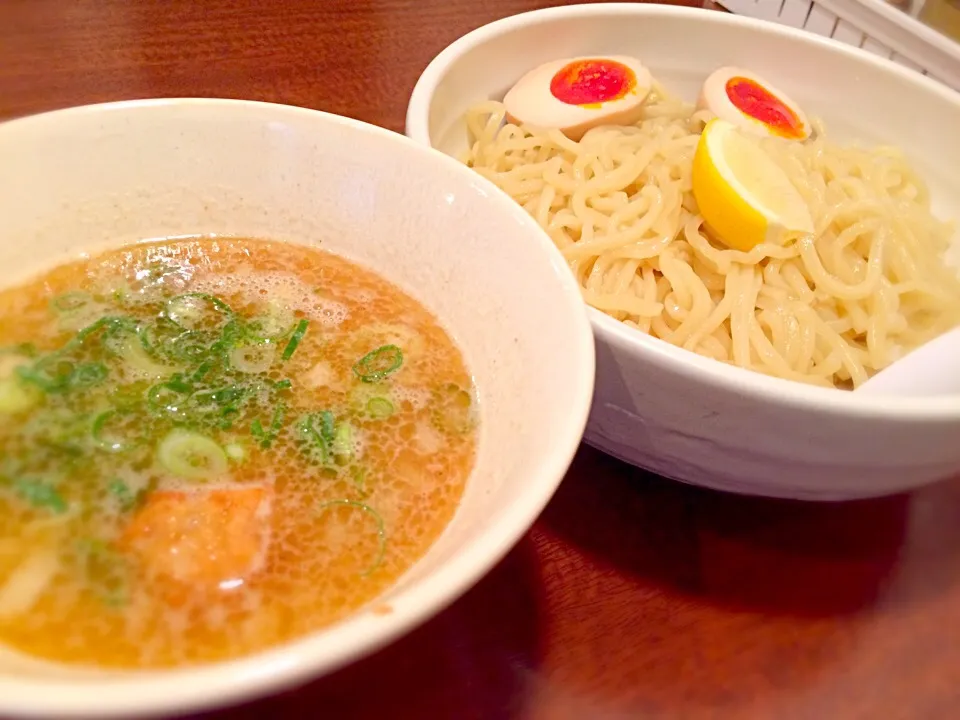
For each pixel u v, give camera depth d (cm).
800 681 16
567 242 24
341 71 30
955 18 33
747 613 17
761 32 30
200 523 14
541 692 15
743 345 22
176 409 16
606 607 16
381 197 18
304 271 19
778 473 17
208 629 13
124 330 17
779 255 23
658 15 29
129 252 18
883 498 19
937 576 17
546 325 15
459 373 17
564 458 12
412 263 18
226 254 19
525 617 16
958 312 24
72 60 29
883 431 15
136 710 8
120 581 13
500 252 16
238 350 17
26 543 13
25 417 15
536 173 26
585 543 17
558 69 28
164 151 17
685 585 17
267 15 33
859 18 35
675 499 19
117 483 14
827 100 30
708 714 15
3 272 17
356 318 18
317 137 18
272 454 15
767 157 25
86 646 12
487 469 15
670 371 16
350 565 14
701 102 29
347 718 14
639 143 27
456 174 17
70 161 17
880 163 28
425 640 15
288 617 13
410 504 15
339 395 16
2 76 28
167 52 30
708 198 23
